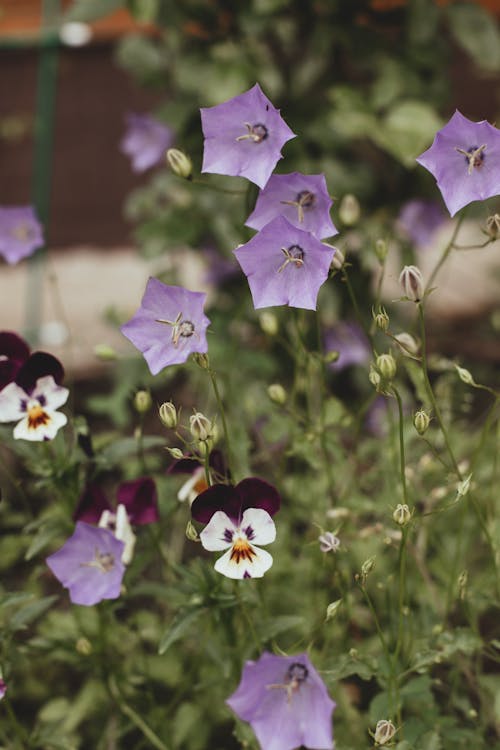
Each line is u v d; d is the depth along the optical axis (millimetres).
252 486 691
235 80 1114
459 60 1861
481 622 890
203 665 870
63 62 2041
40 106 1467
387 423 915
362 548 877
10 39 1468
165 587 805
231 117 715
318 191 723
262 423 972
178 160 750
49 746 823
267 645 789
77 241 1944
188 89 1183
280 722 682
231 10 1174
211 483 743
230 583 769
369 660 738
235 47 1178
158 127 1254
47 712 873
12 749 815
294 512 899
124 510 747
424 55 1159
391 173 1188
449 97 1195
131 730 863
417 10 1140
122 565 742
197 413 694
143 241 1290
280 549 885
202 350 692
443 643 756
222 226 1180
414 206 1171
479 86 1870
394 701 751
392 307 1208
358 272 1158
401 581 719
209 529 690
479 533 896
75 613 860
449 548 892
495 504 890
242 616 795
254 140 718
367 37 1152
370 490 929
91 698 868
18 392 744
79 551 748
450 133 694
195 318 703
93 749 880
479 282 1542
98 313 1526
